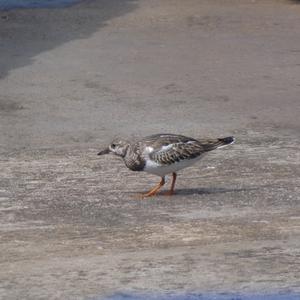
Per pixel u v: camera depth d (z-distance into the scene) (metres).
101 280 11.37
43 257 12.27
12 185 15.85
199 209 14.42
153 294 10.94
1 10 32.69
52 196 15.18
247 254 12.30
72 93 22.80
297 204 14.73
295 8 33.59
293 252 12.38
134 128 20.03
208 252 12.38
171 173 15.36
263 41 28.70
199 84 23.86
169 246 12.69
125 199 14.98
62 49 27.38
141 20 31.56
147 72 24.95
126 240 12.95
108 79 24.19
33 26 30.34
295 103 22.16
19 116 20.81
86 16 32.03
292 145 18.67
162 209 14.42
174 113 21.27
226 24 31.03
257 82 24.06
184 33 29.78
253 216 14.05
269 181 16.08
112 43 28.28
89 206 14.61
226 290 11.06
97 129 19.94
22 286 11.20
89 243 12.84
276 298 10.86
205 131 19.80
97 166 17.12
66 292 10.99
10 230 13.44
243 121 20.64
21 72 24.64
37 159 17.64
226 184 15.90
